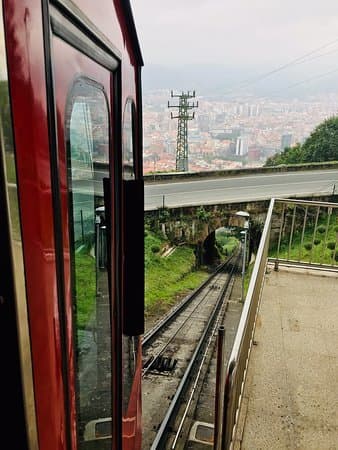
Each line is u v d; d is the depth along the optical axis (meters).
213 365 8.67
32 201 0.69
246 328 2.12
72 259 1.01
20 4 0.64
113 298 1.61
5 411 0.69
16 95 0.63
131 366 2.19
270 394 2.89
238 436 2.49
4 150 0.60
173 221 15.98
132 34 2.02
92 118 1.25
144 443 6.30
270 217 4.25
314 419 2.68
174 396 7.05
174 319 11.49
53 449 0.81
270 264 5.16
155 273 14.73
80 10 0.96
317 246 14.27
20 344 0.66
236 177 20.64
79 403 1.11
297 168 21.98
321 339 3.59
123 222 1.94
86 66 1.08
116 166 1.63
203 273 16.56
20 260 0.65
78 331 1.10
